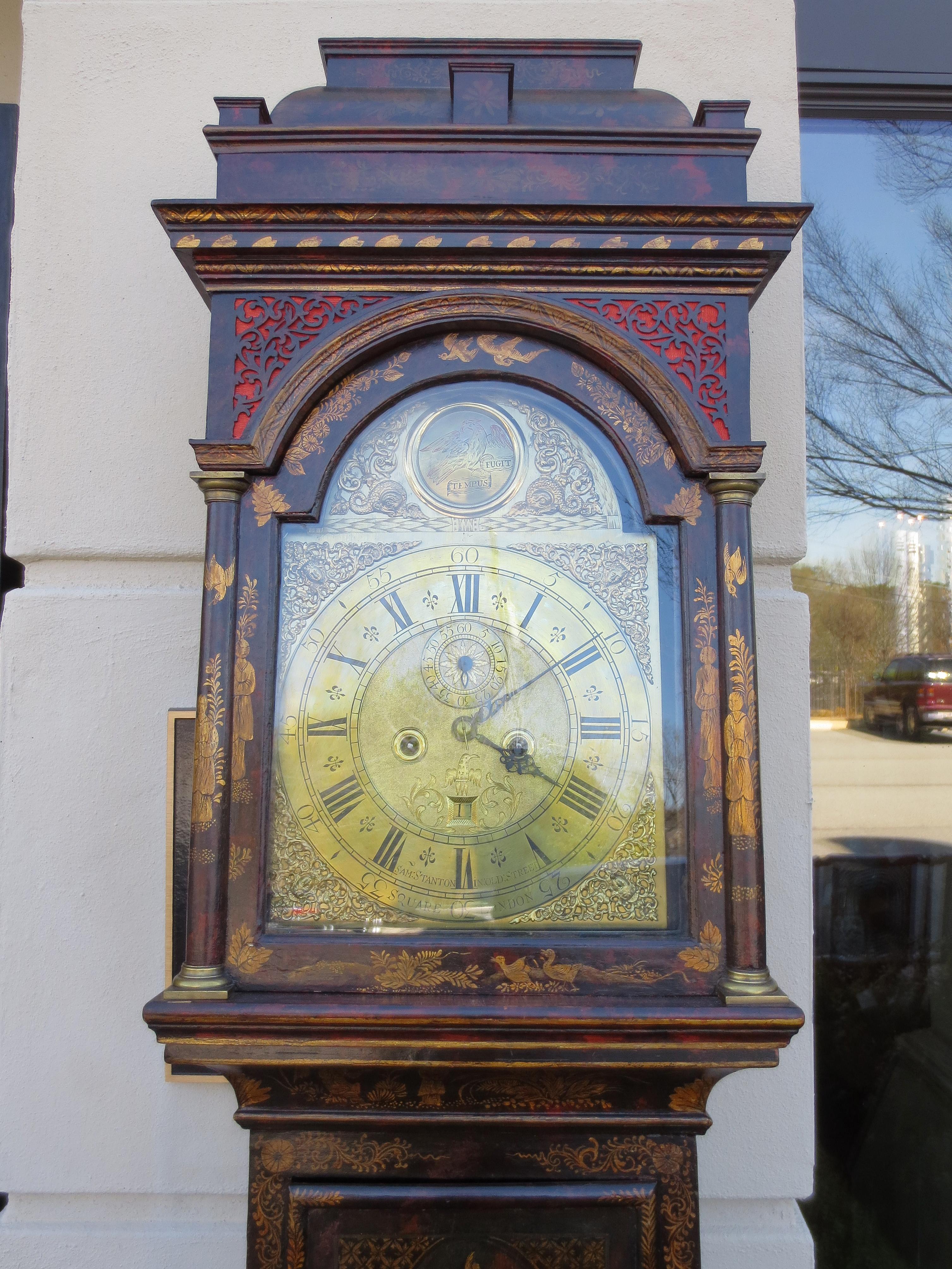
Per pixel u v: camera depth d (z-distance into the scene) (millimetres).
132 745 1555
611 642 1130
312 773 1104
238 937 1052
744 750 1066
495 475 1162
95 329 1608
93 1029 1521
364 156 1133
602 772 1110
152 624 1568
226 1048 1020
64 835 1542
